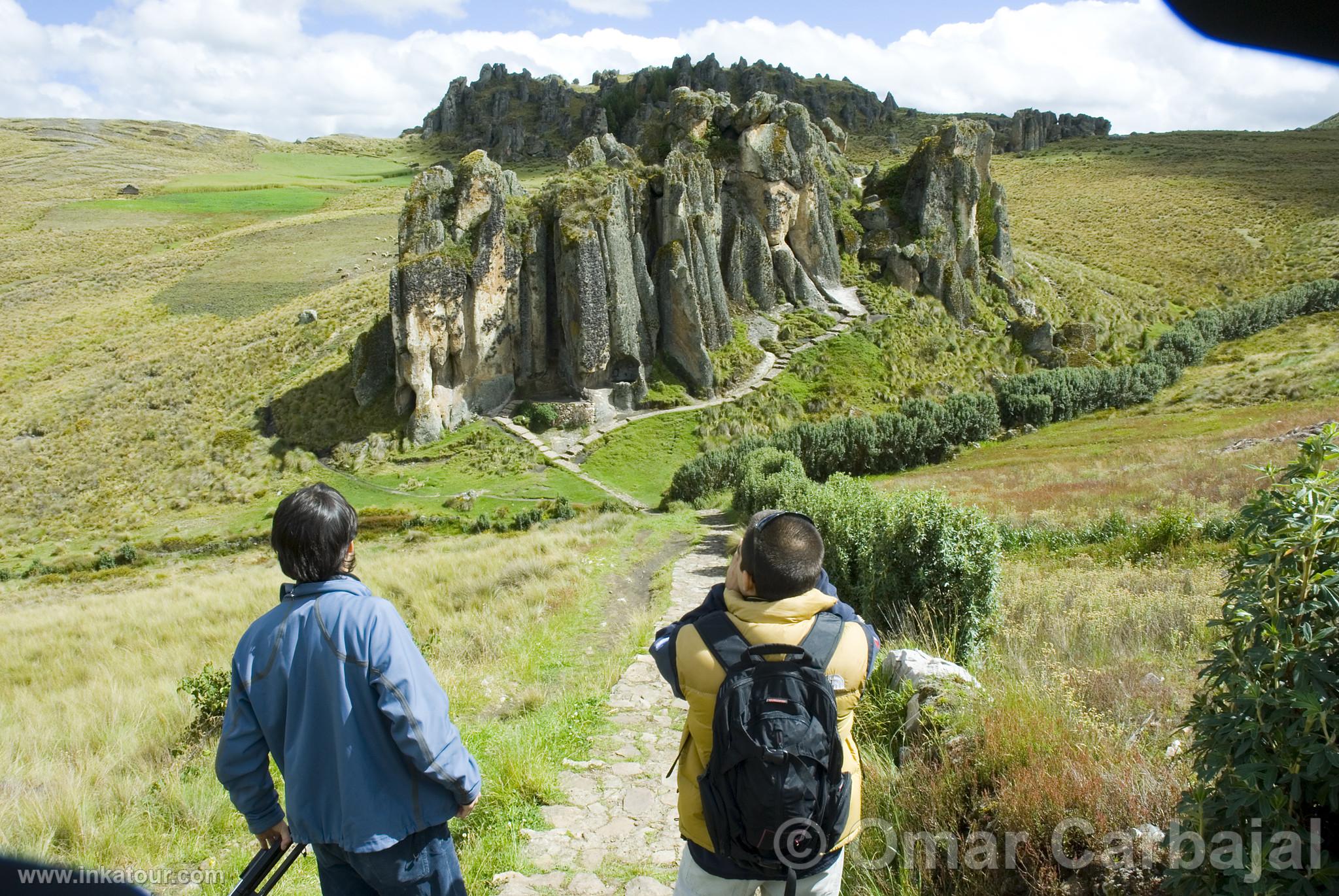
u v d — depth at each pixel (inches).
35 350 3580.2
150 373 3120.1
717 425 2667.3
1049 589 530.9
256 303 3986.2
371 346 2817.4
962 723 235.5
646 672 428.1
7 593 1759.4
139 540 2113.7
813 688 121.2
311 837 138.9
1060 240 5029.5
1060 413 2620.6
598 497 2288.4
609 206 2832.2
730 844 122.3
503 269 2802.7
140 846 251.0
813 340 3075.8
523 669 475.2
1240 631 149.2
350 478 2486.5
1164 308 4010.8
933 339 3159.5
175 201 6889.8
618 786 278.1
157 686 531.5
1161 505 823.1
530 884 211.8
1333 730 131.5
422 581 908.6
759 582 132.3
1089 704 276.4
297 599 142.1
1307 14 65.1
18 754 367.6
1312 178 5910.4
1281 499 146.9
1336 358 2566.4
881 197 3639.3
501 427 2728.8
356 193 7480.3
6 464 2591.0
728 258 3171.8
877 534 457.7
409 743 134.5
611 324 2819.9
